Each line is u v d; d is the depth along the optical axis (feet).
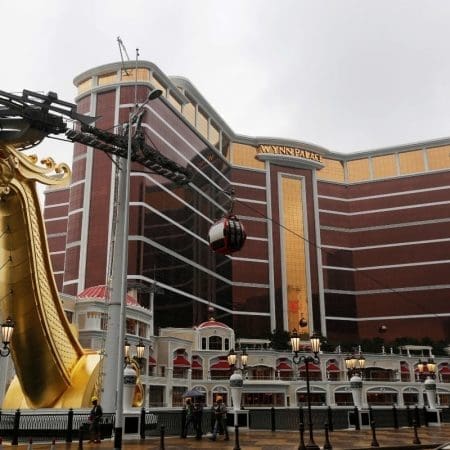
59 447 58.59
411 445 64.69
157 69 343.46
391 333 402.11
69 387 78.33
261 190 431.84
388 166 451.94
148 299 282.77
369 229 437.99
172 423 78.33
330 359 286.87
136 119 83.92
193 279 338.13
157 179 318.86
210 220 377.30
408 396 273.75
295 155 445.78
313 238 429.38
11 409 75.05
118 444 50.52
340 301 416.05
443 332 389.19
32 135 63.82
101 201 307.17
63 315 78.69
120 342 54.95
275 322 394.52
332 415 96.43
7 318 69.46
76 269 300.61
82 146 326.03
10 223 69.10
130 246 290.76
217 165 403.75
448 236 413.59
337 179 460.14
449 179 429.38
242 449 57.98
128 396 74.08
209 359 265.54
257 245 414.00
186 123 366.22
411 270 414.21
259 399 254.88
